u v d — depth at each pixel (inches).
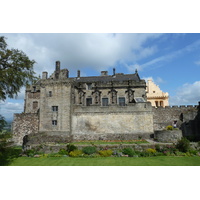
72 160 761.6
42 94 1273.4
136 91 1455.5
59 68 1360.7
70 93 1234.0
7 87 740.0
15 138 1298.0
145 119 1195.9
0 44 722.8
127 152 839.1
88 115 1226.6
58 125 1205.7
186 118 1349.7
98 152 857.5
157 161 739.4
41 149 903.1
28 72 798.5
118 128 1194.0
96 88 1502.2
